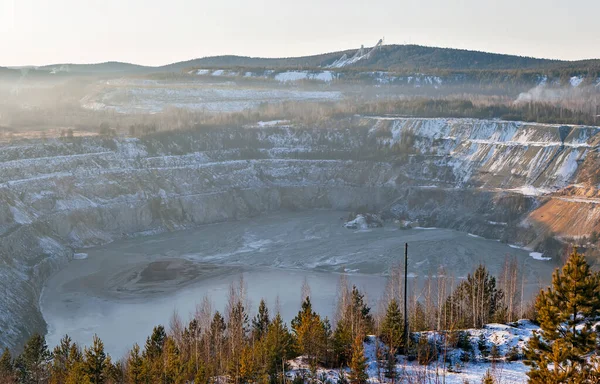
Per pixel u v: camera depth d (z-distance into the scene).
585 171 192.12
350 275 153.88
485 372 65.94
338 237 191.88
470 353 72.12
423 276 149.38
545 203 185.50
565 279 59.06
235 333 87.38
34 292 138.62
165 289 144.00
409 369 68.75
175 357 72.62
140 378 71.56
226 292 140.88
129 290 143.50
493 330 77.19
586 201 173.38
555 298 59.88
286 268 161.25
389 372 66.38
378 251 173.25
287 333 77.38
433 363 70.06
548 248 167.00
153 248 183.50
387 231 197.62
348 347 73.50
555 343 56.78
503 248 174.25
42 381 86.62
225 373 78.12
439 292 105.75
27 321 120.38
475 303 92.62
